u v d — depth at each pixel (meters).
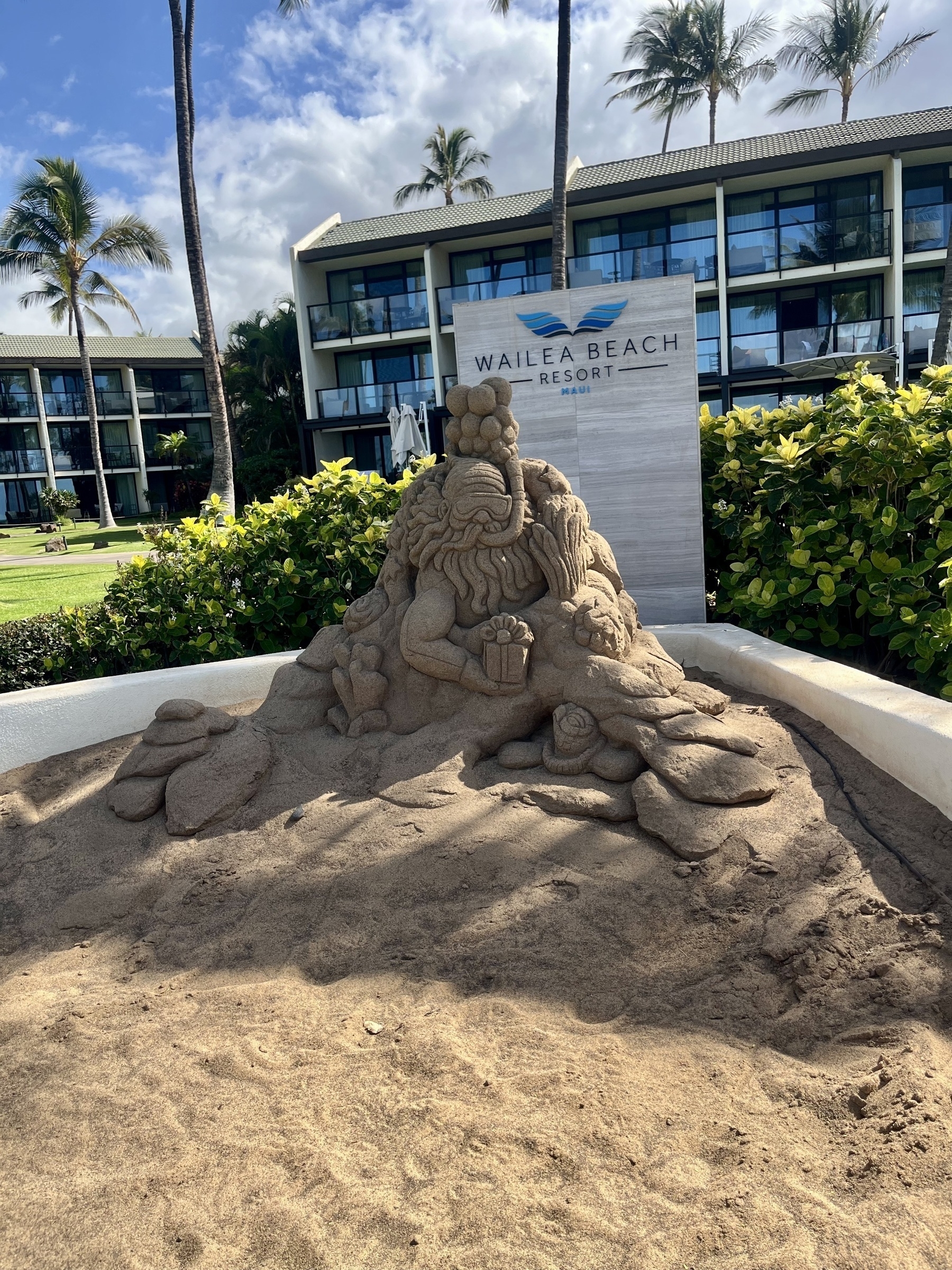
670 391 6.25
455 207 26.44
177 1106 2.33
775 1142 2.07
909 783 3.41
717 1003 2.61
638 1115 2.18
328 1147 2.14
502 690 3.94
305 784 3.91
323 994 2.79
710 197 22.23
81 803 4.09
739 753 3.60
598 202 22.16
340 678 4.22
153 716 4.97
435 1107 2.24
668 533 6.35
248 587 6.18
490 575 4.07
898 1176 1.93
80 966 3.10
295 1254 1.86
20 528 34.53
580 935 2.93
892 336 20.95
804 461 5.71
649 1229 1.85
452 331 23.95
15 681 5.84
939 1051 2.28
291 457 29.17
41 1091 2.44
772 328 22.70
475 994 2.74
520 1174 2.02
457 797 3.61
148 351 38.62
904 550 5.48
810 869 3.10
